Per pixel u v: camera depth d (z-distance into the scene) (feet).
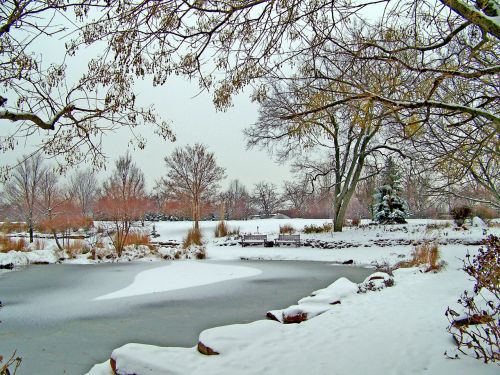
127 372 16.48
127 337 26.76
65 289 46.39
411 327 21.29
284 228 104.94
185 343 25.20
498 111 18.15
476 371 14.19
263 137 70.95
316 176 95.66
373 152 87.25
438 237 72.38
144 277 54.95
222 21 13.32
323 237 88.99
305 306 28.07
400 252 68.80
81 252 83.05
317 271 57.16
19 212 136.26
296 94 16.03
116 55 12.98
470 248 60.18
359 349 18.66
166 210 163.22
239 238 97.45
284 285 46.24
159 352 18.13
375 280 37.17
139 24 12.73
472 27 15.38
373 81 15.38
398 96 15.19
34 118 13.06
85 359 22.59
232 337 20.30
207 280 51.47
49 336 27.22
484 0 12.00
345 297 32.60
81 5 11.83
